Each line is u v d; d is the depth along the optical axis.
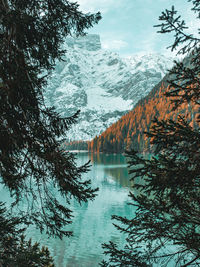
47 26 4.63
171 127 3.76
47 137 4.50
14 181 4.63
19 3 4.36
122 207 29.89
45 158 4.45
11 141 4.29
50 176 4.72
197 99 3.85
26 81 4.21
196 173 3.62
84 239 20.78
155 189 3.92
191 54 3.85
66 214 5.00
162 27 3.68
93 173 60.91
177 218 4.17
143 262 4.48
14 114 4.21
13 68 4.09
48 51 4.95
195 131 3.80
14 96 4.13
